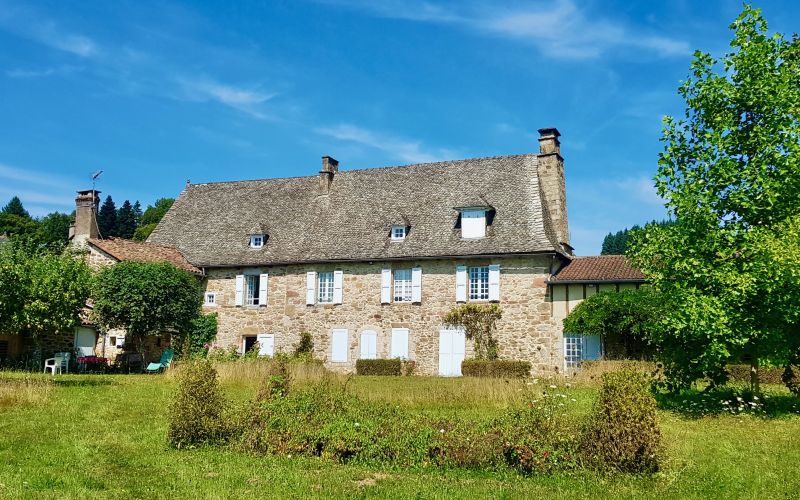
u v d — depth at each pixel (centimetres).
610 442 888
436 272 2670
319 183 3219
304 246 2955
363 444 951
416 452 932
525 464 886
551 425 934
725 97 1397
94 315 2589
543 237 2545
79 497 752
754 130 1347
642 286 2298
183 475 856
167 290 2592
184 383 1067
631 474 873
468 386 1634
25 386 1485
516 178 2811
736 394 1442
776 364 1323
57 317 1739
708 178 1387
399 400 1480
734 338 1302
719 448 1009
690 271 1349
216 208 3372
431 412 1316
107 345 2802
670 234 1392
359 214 2984
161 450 1002
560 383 1761
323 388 1202
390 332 2703
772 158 1334
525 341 2502
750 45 1381
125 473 866
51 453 958
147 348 2825
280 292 2938
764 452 987
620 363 1955
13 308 1673
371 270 2775
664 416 1291
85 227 3153
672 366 1448
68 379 1933
